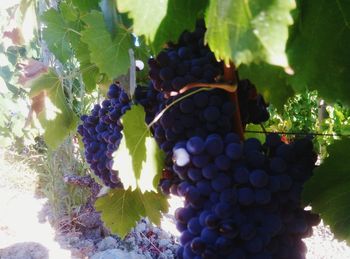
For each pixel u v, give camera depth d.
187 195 0.30
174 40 0.25
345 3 0.22
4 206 1.46
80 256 1.17
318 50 0.23
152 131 0.35
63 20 0.51
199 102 0.30
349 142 0.30
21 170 1.64
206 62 0.31
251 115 0.34
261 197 0.28
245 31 0.16
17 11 0.54
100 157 0.40
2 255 1.17
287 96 0.26
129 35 0.37
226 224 0.27
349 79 0.23
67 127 0.52
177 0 0.24
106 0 0.24
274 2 0.16
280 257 0.30
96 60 0.38
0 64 1.58
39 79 0.50
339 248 1.29
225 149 0.29
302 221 0.30
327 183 0.29
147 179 0.33
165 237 1.27
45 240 1.25
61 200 1.36
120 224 0.44
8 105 1.64
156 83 0.33
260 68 0.25
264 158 0.29
